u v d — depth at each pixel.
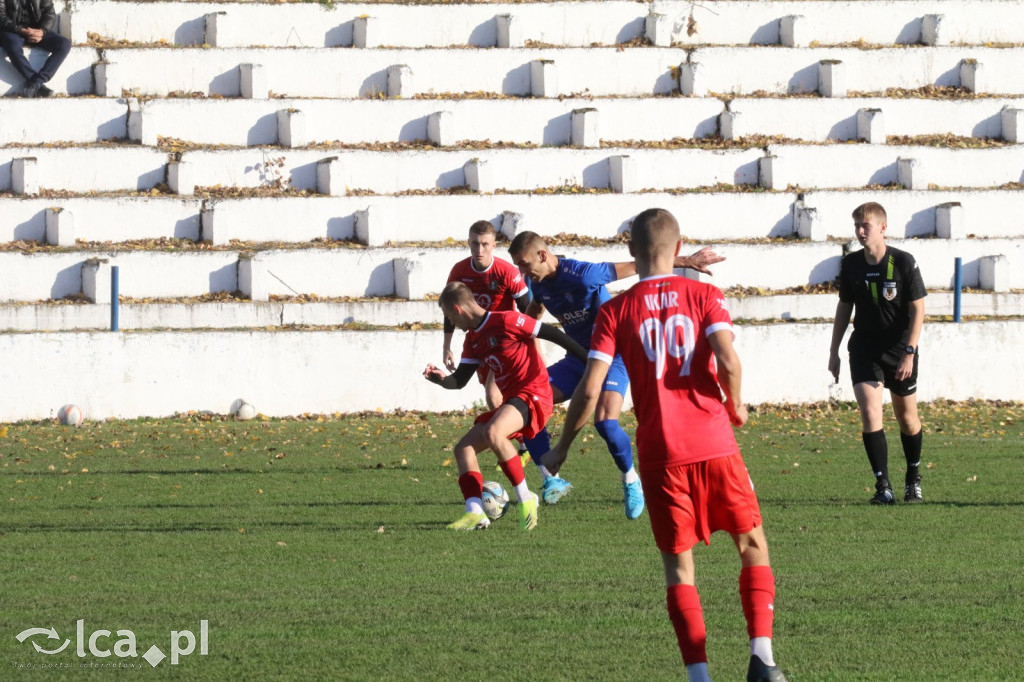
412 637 24.44
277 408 70.19
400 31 96.31
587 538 34.62
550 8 98.12
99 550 33.03
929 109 94.62
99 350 67.88
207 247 80.25
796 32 98.50
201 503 40.94
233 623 25.48
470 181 86.19
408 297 78.25
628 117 92.31
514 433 35.75
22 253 75.19
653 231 21.66
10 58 86.31
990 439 57.12
